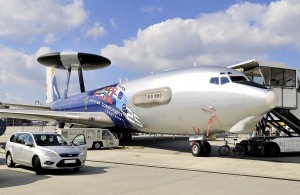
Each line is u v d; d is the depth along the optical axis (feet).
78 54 113.91
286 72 72.43
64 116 88.94
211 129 59.98
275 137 64.08
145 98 70.49
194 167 46.19
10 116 91.35
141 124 75.31
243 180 35.65
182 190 29.96
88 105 95.14
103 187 31.30
